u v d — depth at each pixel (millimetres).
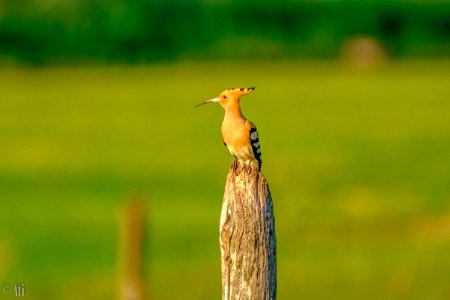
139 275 16281
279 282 22375
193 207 31234
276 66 90812
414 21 97062
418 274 22453
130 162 40750
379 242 26094
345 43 94562
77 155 42875
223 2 97250
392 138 45969
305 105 62469
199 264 24297
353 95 68188
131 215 16344
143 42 95062
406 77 80312
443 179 34906
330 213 29953
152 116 57938
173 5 96938
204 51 95250
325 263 23875
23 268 24500
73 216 30094
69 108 62938
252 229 7816
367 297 21203
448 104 60688
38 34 93438
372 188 33656
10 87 76750
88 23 95062
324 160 40000
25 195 33625
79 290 22531
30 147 45562
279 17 96438
